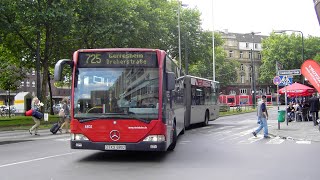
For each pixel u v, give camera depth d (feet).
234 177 28.86
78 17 107.24
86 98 36.14
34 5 98.37
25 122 101.86
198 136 64.28
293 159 38.01
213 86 96.27
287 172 30.91
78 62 36.81
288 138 58.90
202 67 266.16
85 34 112.37
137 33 111.75
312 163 35.47
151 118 35.24
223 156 40.34
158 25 128.36
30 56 126.00
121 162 36.40
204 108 86.99
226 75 286.87
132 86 35.91
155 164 35.12
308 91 97.81
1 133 74.90
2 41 108.06
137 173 30.58
